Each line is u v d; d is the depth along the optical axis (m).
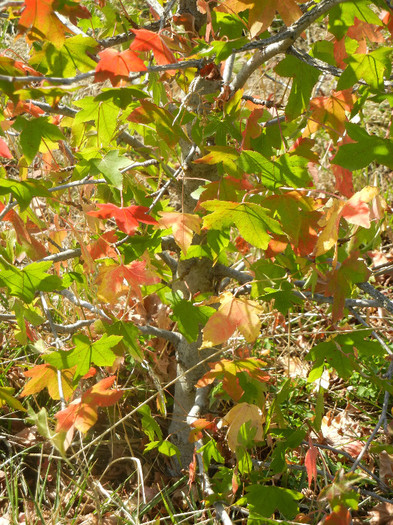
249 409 1.58
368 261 3.07
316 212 1.52
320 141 3.74
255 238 1.35
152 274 1.58
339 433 2.38
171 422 2.29
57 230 1.98
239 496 2.02
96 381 2.34
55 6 1.11
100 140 1.46
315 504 2.07
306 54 1.46
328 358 1.80
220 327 1.47
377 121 4.00
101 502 2.08
